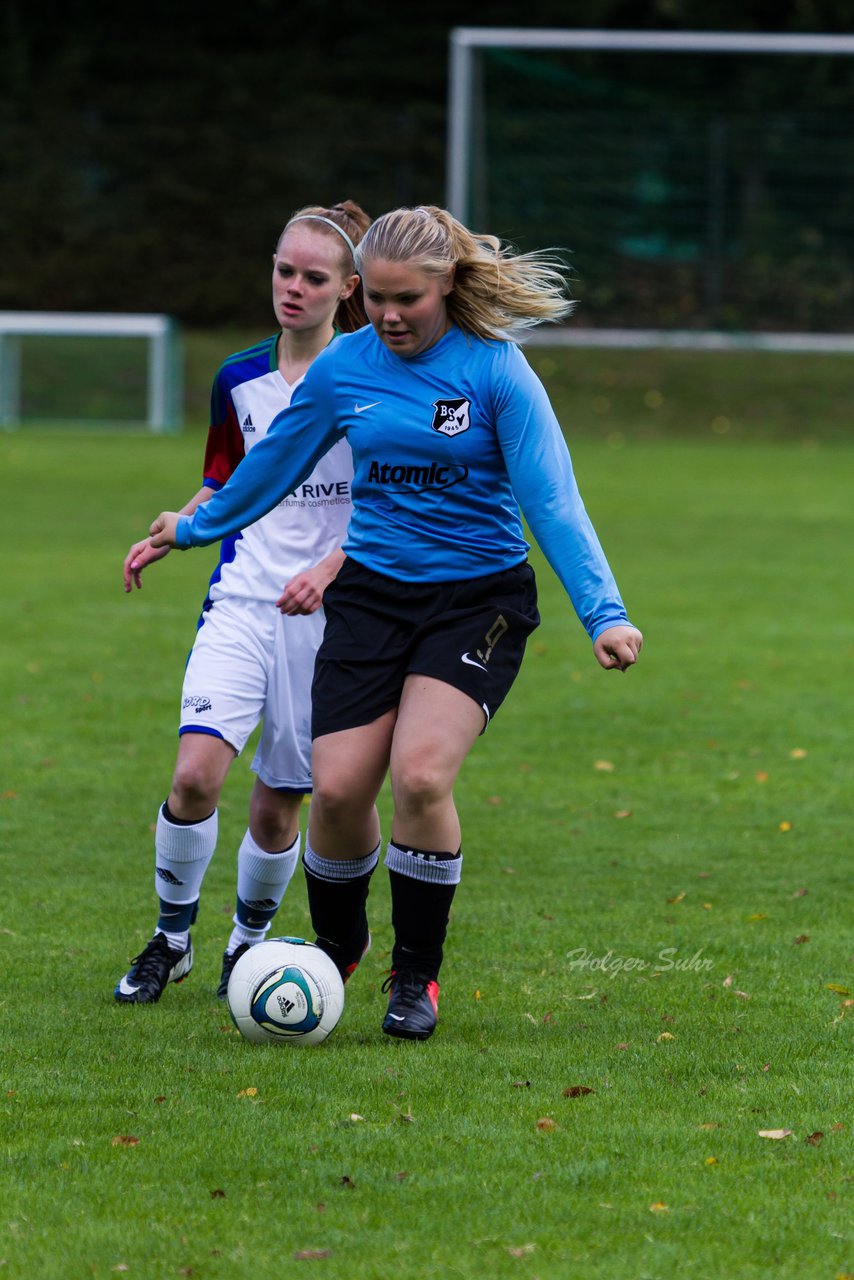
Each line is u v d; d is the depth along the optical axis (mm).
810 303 104375
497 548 13930
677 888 19625
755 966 16438
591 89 108438
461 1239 10227
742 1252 10086
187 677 15352
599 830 22516
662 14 121000
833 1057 13648
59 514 59000
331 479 15469
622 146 107750
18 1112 12273
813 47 83500
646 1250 10086
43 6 121562
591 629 13258
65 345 99312
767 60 116500
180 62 120062
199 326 115375
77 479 68875
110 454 79062
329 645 14008
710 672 34312
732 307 104375
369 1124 12031
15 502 61906
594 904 18875
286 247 15367
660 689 32625
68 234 116000
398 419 13547
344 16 121312
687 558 50875
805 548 53188
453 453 13523
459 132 85062
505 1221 10469
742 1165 11359
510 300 13469
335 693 13859
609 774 25859
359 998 15469
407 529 13789
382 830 22625
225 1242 10172
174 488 66625
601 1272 9812
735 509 62656
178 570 48469
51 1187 10953
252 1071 13188
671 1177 11141
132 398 98375
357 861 14305
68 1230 10336
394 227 13188
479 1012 14898
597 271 105312
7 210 116250
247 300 115312
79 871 20078
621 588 45281
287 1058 13516
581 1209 10648
